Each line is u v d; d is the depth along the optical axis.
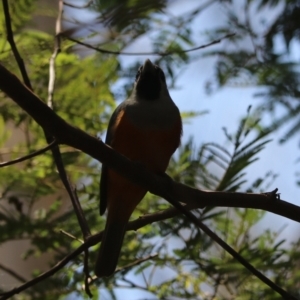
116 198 5.81
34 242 6.56
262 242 6.38
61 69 7.54
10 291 4.74
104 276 5.59
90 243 5.13
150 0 5.93
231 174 5.76
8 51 6.75
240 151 5.80
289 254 6.53
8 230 6.40
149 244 6.50
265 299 6.26
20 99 4.20
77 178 7.39
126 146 5.98
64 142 4.47
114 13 5.97
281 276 6.33
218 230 6.50
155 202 6.89
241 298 6.27
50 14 7.26
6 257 9.29
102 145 4.61
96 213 6.77
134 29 6.68
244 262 4.51
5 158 7.99
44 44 7.02
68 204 7.52
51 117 4.32
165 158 6.05
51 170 7.02
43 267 8.95
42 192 7.02
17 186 7.05
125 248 6.46
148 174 4.77
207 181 6.41
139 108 6.07
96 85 7.55
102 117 7.61
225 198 5.03
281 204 4.97
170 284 6.45
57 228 6.51
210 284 6.47
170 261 6.42
